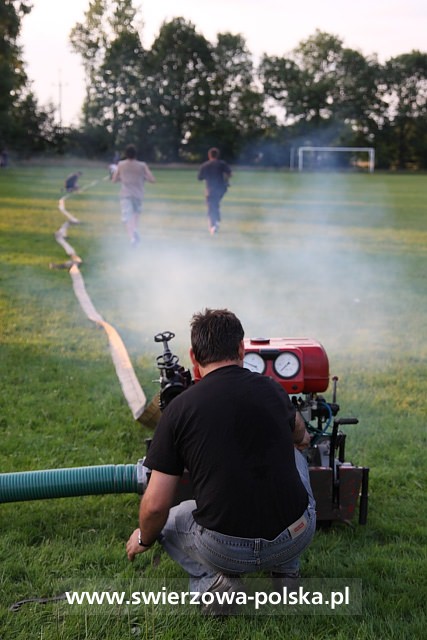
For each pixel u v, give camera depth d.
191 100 77.38
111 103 75.38
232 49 79.81
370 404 5.69
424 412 5.57
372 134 81.38
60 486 3.72
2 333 7.49
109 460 4.61
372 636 2.98
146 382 6.15
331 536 3.76
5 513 3.96
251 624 3.07
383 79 81.12
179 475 2.96
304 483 3.17
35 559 3.52
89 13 73.81
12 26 53.81
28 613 3.12
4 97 59.47
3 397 5.66
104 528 3.85
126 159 13.68
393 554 3.61
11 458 4.58
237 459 2.85
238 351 3.04
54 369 6.41
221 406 2.88
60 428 5.09
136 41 75.38
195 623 3.09
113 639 2.96
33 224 17.27
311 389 3.74
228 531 2.87
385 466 4.59
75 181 29.31
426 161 81.00
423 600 3.24
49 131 69.88
